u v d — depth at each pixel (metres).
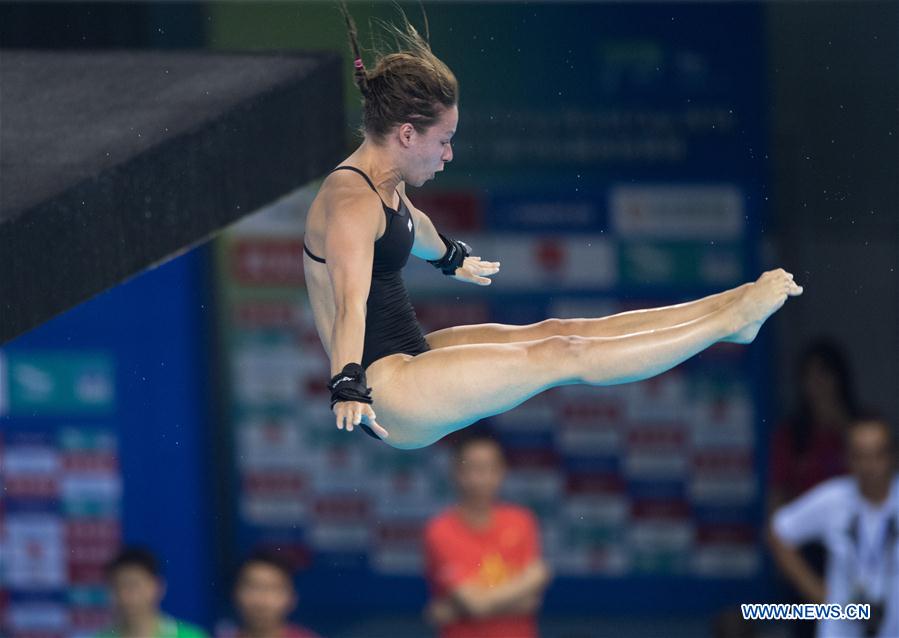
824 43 36.09
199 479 36.12
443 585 27.80
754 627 27.52
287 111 19.08
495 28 35.84
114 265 16.28
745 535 37.69
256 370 37.28
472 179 36.59
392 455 37.59
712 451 37.56
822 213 36.94
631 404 37.53
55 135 17.27
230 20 33.97
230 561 37.81
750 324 14.51
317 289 15.24
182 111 17.95
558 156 36.56
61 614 36.28
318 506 37.75
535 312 37.09
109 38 30.75
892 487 28.94
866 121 36.47
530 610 28.09
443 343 15.84
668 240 36.81
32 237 15.10
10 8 28.86
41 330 35.34
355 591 37.91
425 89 14.76
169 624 27.31
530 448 37.78
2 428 35.75
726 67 36.22
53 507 36.00
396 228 15.00
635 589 37.97
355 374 13.60
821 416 31.39
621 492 37.81
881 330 37.06
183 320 35.53
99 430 35.72
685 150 36.53
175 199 17.12
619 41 36.06
